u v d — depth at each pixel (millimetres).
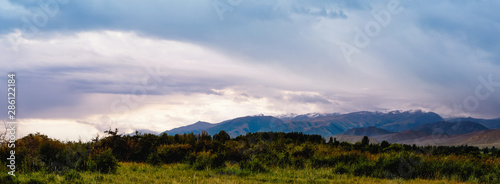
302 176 15531
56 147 14641
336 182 13852
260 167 16922
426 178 16219
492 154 21625
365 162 17625
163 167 17156
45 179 11867
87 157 15023
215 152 19922
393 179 15242
